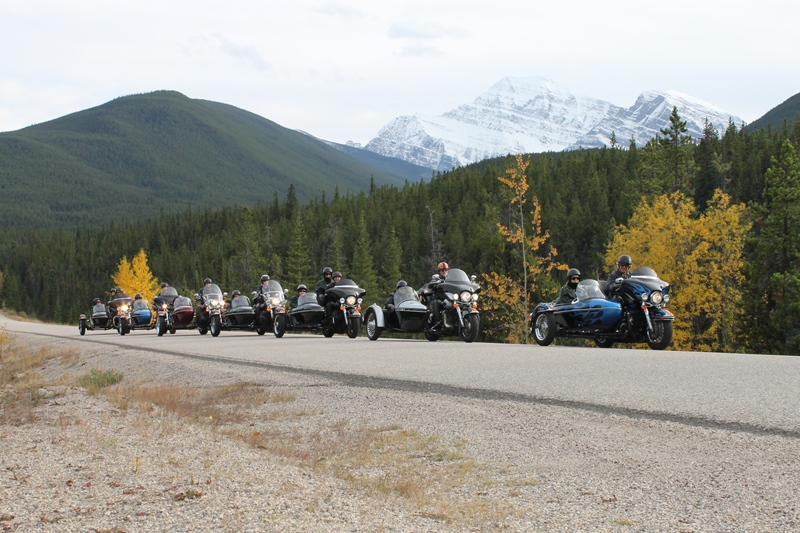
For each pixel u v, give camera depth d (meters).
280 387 11.40
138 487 5.93
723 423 6.80
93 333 36.53
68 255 198.62
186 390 12.24
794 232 44.12
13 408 11.16
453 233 107.50
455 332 18.16
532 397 8.73
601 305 15.38
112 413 10.15
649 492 5.26
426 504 5.36
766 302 40.66
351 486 5.88
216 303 27.75
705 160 105.19
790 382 8.55
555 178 135.50
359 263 93.44
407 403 9.20
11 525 5.02
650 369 10.29
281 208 173.50
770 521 4.57
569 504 5.16
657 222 41.19
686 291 39.53
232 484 5.95
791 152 46.34
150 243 193.50
